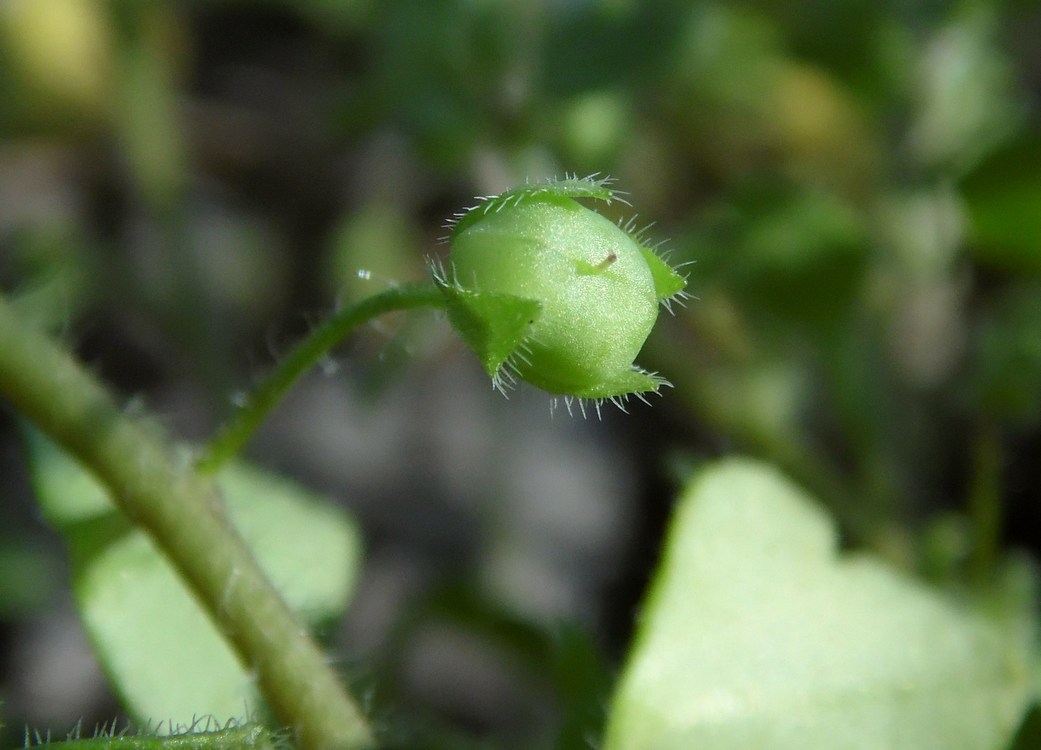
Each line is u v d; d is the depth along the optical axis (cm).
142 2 8
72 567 6
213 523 5
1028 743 5
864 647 5
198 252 8
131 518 5
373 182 9
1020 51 8
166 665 6
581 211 5
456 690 8
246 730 5
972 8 7
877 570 6
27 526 8
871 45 7
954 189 7
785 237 7
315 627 6
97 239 9
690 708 5
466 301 5
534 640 7
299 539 6
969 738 5
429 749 6
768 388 7
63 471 6
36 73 8
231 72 10
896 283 8
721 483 6
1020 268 7
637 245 5
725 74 8
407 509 8
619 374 5
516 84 7
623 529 8
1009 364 7
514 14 7
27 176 9
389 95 7
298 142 10
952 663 5
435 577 7
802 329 7
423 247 9
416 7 7
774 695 5
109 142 9
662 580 5
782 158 8
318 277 9
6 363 5
